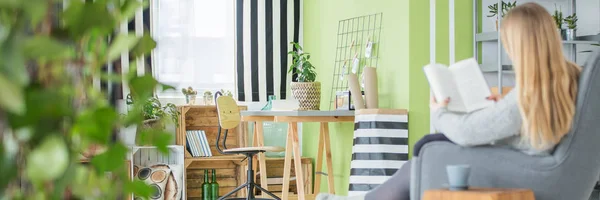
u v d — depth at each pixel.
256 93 7.48
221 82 7.42
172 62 7.27
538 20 2.80
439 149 2.91
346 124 6.47
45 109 0.77
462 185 2.71
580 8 5.91
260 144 6.54
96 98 0.88
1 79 0.68
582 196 2.86
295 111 5.79
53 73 0.81
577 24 5.91
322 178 7.02
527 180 2.78
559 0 5.91
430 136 3.00
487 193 2.57
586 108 2.78
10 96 0.68
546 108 2.74
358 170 5.49
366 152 5.46
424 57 5.57
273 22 7.52
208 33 7.37
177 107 7.04
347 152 6.44
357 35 6.34
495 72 5.69
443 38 5.59
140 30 7.10
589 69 2.80
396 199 3.20
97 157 0.87
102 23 0.82
